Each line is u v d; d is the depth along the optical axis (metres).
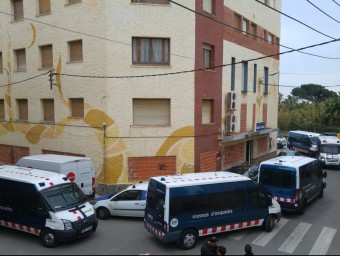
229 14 23.16
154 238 12.13
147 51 19.00
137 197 14.14
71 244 11.55
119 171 18.72
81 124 19.64
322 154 28.83
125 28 18.41
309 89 92.44
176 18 18.97
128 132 18.73
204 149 20.86
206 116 21.59
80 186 16.36
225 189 12.12
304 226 13.62
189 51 19.33
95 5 18.53
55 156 17.06
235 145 25.52
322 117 56.44
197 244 11.69
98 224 13.75
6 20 23.50
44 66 21.77
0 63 24.66
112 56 18.38
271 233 12.80
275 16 31.72
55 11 20.33
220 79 22.33
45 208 11.59
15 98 23.64
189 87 19.52
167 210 10.91
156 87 18.97
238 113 25.31
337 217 14.89
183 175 12.69
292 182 14.63
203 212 11.56
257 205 12.77
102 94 18.61
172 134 19.30
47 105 21.89
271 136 32.78
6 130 24.53
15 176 12.78
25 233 13.02
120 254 10.59
